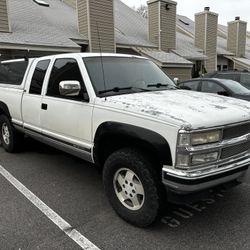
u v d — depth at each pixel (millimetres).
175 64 17391
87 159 4004
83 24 15359
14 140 5938
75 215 3674
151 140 3031
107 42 15930
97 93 3799
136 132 3158
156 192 3092
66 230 3350
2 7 12148
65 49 12883
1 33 12203
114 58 4430
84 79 3930
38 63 5070
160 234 3256
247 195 4168
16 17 15242
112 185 3561
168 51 20125
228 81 8695
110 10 15805
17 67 5668
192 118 2949
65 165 5438
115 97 3691
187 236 3217
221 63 27578
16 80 5621
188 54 20594
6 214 3693
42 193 4285
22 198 4129
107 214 3688
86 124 3822
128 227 3396
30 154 6070
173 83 4746
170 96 3771
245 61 26922
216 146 3018
